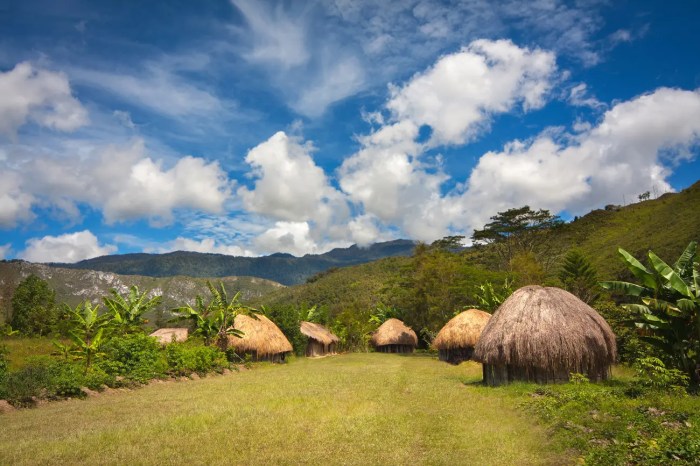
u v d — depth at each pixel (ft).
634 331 72.02
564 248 199.62
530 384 57.41
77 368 64.75
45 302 176.65
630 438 27.40
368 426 35.91
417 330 187.83
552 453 27.50
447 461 26.71
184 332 133.90
